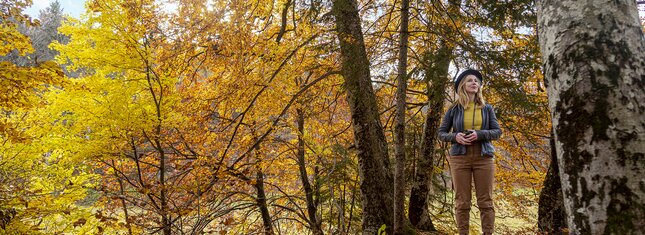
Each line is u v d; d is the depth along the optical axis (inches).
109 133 237.8
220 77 280.7
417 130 314.5
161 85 236.4
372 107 205.5
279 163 341.4
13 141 220.4
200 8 239.1
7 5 189.3
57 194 267.9
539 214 241.6
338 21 197.6
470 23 200.5
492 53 178.9
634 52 52.6
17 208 218.1
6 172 254.5
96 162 272.7
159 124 245.3
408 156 300.5
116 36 218.8
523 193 388.2
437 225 337.4
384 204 208.4
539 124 207.8
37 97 224.5
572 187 52.8
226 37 243.1
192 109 266.7
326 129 334.6
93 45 234.8
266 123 283.3
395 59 223.6
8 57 615.8
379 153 214.5
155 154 303.3
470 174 120.0
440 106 287.0
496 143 360.2
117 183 315.0
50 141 241.8
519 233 298.7
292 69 255.9
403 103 151.6
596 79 52.0
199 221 184.5
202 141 280.8
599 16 54.4
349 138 362.6
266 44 249.8
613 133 49.2
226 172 235.1
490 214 114.7
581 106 52.7
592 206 49.6
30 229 214.8
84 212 239.0
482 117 120.6
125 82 235.0
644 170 47.1
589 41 54.0
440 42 201.8
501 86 182.2
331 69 239.6
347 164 275.3
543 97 241.4
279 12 272.5
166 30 250.1
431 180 300.2
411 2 200.2
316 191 303.4
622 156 48.1
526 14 181.3
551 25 59.9
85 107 225.6
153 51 253.1
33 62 199.3
